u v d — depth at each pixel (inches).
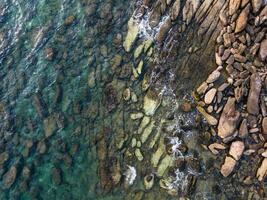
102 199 585.9
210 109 588.1
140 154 598.9
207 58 603.8
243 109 575.8
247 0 578.2
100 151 607.8
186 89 608.7
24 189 587.8
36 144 611.5
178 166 584.7
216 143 579.8
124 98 628.1
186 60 616.7
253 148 567.5
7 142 612.7
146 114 615.8
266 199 552.4
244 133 570.3
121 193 585.9
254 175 562.9
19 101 635.5
